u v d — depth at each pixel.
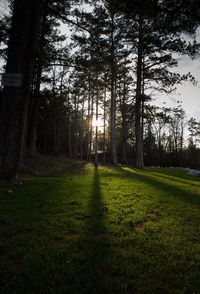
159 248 5.61
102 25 14.50
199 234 6.61
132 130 42.53
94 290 4.00
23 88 10.83
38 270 4.46
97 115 39.22
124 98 37.81
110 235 6.25
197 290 4.09
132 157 59.41
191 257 5.21
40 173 17.75
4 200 8.80
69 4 13.97
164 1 8.94
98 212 8.06
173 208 9.13
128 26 20.70
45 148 50.56
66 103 44.97
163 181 16.39
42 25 20.66
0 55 18.08
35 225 6.61
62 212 7.91
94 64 16.39
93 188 12.20
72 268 4.55
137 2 9.41
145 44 23.47
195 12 8.80
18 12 10.70
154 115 26.56
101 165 29.91
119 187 12.96
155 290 4.09
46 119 44.59
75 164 28.00
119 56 24.20
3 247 5.29
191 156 70.25
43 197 9.55
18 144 10.87
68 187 12.00
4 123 10.66
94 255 5.10
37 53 16.78
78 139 61.03
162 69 24.69
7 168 10.73
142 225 7.27
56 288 4.01
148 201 9.99
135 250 5.46
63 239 5.90
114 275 4.51
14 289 3.96
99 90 38.34
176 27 9.94
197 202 10.25
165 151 69.81
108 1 10.57
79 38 14.81
